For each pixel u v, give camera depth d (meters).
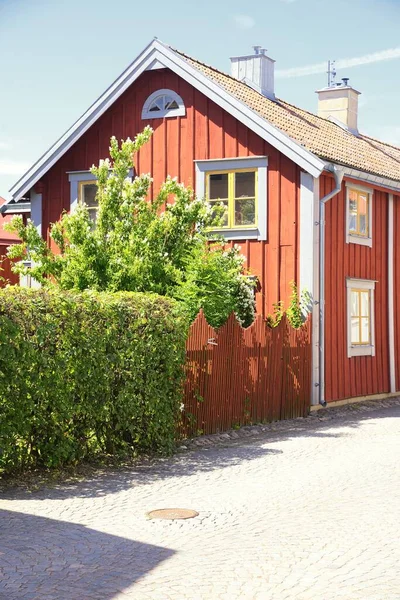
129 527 8.62
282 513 9.27
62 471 11.45
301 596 6.42
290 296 19.41
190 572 7.04
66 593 6.48
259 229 19.84
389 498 10.01
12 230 17.19
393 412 19.67
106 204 16.78
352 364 20.95
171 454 13.07
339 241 20.48
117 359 12.12
